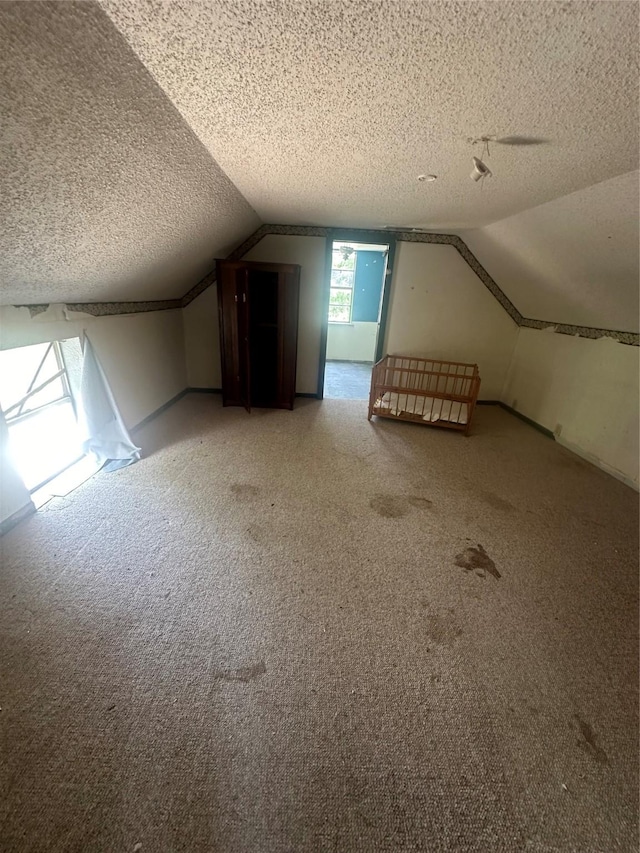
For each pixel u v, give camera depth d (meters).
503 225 2.95
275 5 0.80
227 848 0.94
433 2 0.77
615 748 1.18
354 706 1.26
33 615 1.52
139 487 2.45
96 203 1.55
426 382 4.48
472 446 3.39
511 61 0.96
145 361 3.43
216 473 2.67
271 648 1.44
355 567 1.87
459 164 1.72
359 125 1.39
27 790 1.02
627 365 2.87
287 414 3.94
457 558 1.97
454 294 4.12
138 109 1.19
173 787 1.04
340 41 0.91
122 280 2.60
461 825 1.00
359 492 2.54
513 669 1.41
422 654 1.45
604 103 1.13
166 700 1.25
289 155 1.74
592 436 3.16
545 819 1.02
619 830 1.00
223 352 3.86
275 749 1.14
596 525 2.30
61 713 1.19
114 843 0.93
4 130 0.96
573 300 3.18
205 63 1.02
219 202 2.42
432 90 1.12
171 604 1.60
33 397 2.39
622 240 2.19
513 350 4.35
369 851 0.94
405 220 3.19
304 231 3.87
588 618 1.64
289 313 3.71
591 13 0.78
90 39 0.88
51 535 1.97
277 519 2.20
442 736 1.19
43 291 2.07
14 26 0.75
